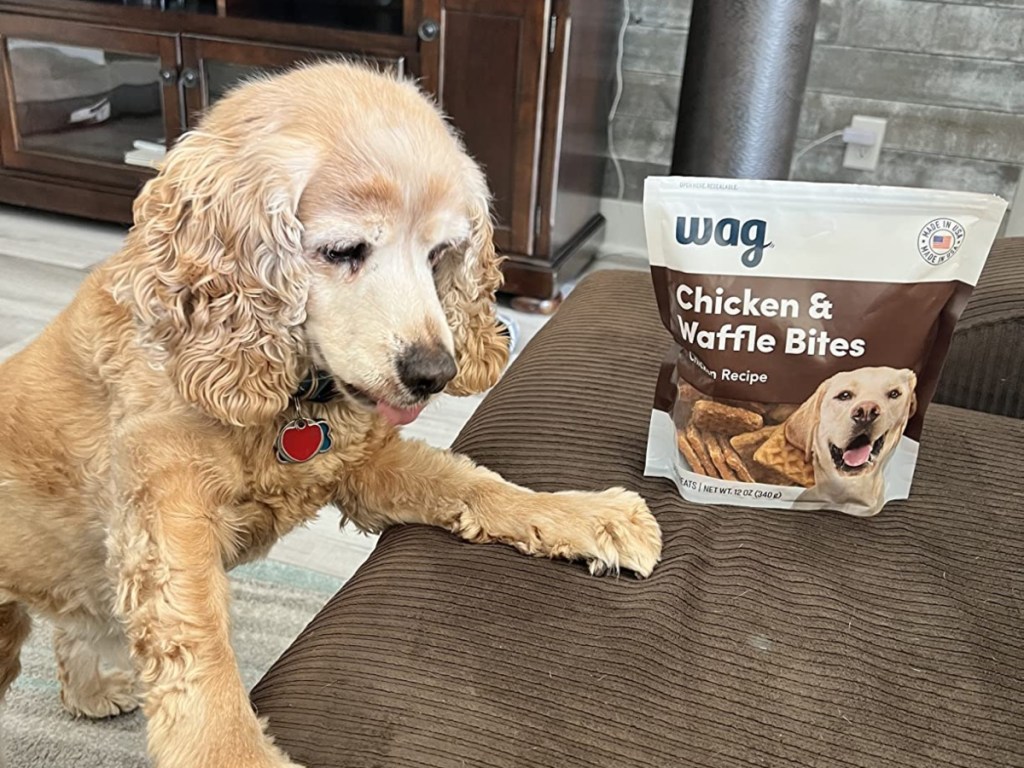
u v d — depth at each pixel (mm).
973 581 934
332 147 1008
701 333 971
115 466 1007
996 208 915
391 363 1018
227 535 1015
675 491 1054
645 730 749
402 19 2785
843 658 833
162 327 1017
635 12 2910
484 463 1124
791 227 935
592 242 3055
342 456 1088
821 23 2766
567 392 1200
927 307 946
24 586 1136
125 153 3074
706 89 2152
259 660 1502
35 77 3057
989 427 1156
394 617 851
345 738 740
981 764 741
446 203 1062
